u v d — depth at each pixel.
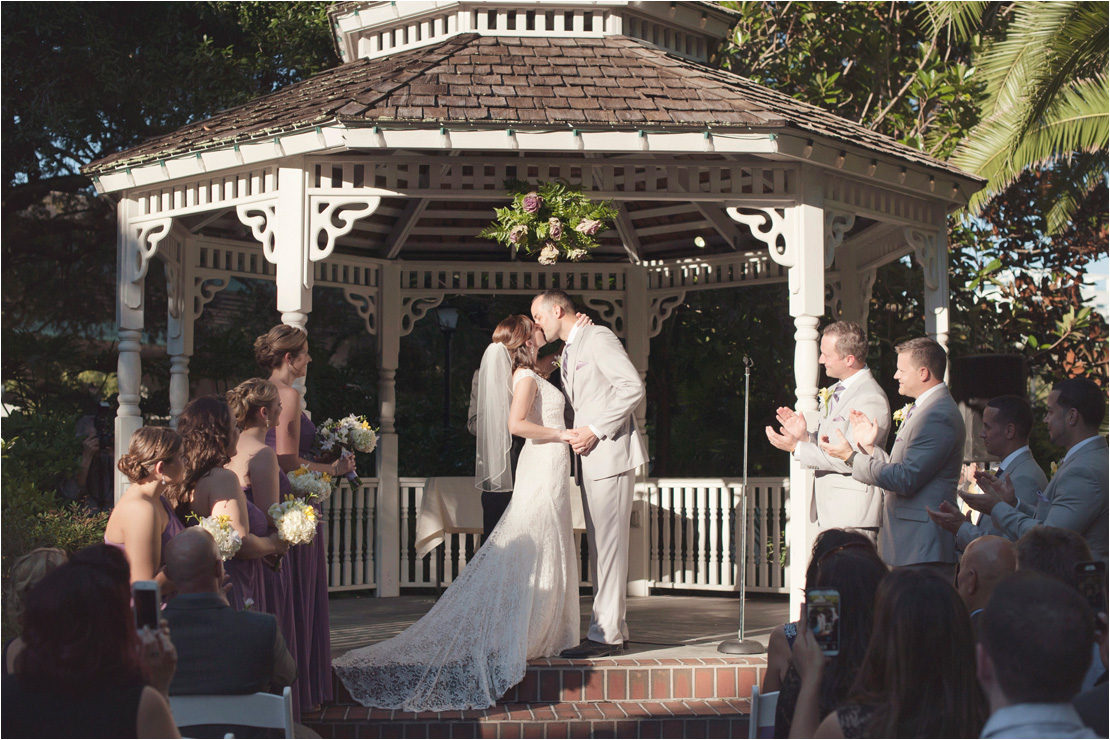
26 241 13.40
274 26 12.42
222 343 12.62
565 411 5.61
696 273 8.44
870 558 2.99
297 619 4.78
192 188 6.34
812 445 4.93
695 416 11.00
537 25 7.00
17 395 13.12
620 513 5.43
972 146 9.45
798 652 2.80
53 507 7.02
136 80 11.57
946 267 6.85
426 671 5.09
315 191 5.81
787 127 5.54
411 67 6.21
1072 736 2.00
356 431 5.46
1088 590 2.98
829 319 10.66
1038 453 10.17
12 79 11.70
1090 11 8.28
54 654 2.44
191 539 3.44
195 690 3.30
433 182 5.97
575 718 4.86
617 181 6.24
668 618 7.05
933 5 11.07
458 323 11.94
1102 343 11.38
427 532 7.73
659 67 6.41
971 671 2.41
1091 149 9.15
